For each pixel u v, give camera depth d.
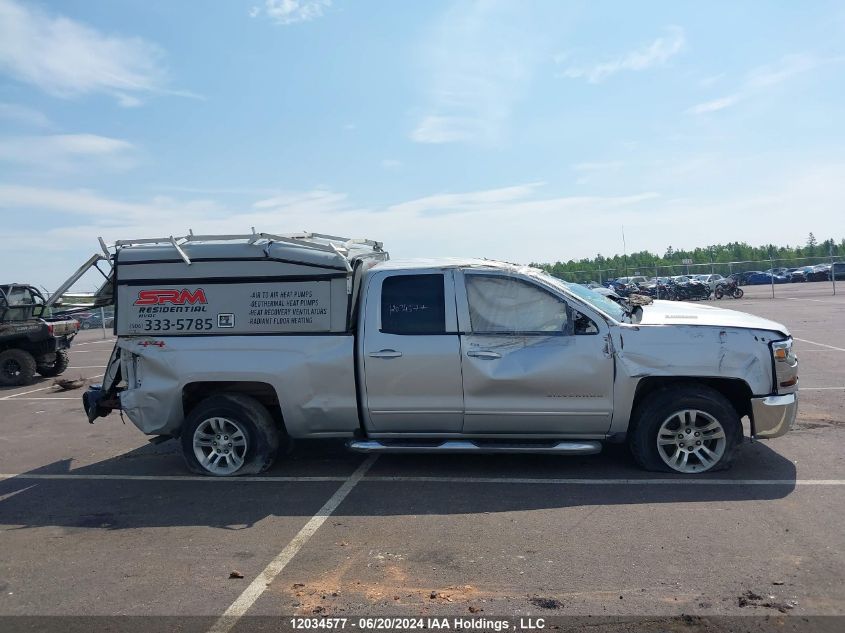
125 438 8.59
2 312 14.88
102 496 6.16
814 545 4.47
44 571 4.55
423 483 6.11
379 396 6.21
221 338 6.45
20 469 7.25
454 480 6.16
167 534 5.14
